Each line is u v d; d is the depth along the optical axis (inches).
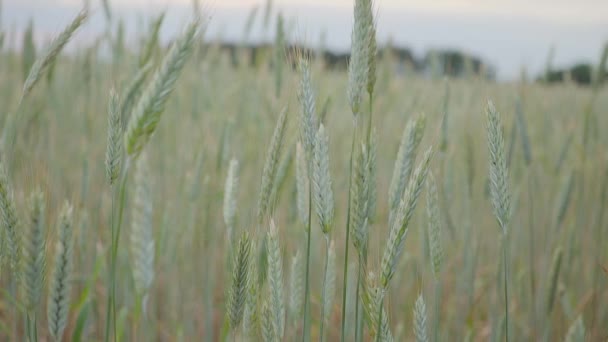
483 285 66.9
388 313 39.8
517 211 68.1
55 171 64.4
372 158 38.8
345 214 68.6
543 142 80.0
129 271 56.5
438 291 42.4
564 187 56.8
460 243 60.9
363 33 38.5
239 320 39.2
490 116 39.9
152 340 60.3
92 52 69.8
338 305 63.3
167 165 77.7
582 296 67.1
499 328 49.0
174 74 38.6
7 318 55.8
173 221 57.9
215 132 73.6
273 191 41.1
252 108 72.9
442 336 54.6
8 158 42.7
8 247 39.1
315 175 38.9
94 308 59.4
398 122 72.4
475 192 65.7
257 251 40.5
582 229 69.6
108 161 39.4
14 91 75.0
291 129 44.5
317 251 68.7
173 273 63.1
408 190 37.6
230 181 44.5
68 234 38.8
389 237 37.6
